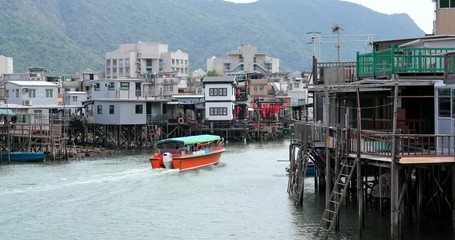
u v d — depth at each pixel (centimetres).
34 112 8381
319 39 6781
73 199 4341
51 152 6700
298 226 3428
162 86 12425
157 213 3888
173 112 9762
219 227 3484
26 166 6197
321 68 4512
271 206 4006
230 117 9681
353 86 3031
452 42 3481
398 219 2597
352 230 3219
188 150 6022
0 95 9012
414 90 3189
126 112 8344
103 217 3781
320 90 4019
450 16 4184
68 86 12544
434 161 2575
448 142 2672
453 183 2736
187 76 16550
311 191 4475
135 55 17462
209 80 9731
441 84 2895
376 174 3728
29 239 3281
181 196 4459
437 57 3175
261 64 19188
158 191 4675
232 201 4228
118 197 4428
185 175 5528
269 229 3397
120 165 6316
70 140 8475
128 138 8381
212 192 4609
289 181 4362
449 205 2959
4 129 6619
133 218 3750
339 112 4153
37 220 3703
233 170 5925
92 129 8781
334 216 3059
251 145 9050
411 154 2595
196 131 9281
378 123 3588
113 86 9581
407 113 3250
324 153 3750
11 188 4762
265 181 5144
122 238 3291
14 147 6819
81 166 6216
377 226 3275
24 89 8712
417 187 3148
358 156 2875
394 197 2572
